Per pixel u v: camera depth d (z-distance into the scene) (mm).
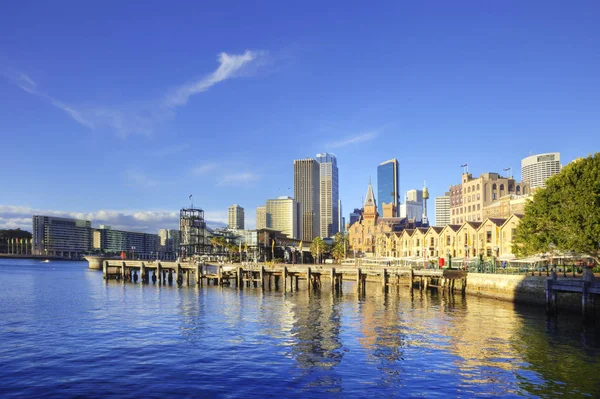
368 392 25281
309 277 87438
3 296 76375
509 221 100625
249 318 51125
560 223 57312
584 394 24766
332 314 54000
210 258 157750
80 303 66438
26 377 28266
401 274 84812
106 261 119000
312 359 32250
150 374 28766
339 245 189750
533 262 71875
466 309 58094
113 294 81438
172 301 69562
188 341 38438
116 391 25641
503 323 46656
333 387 26172
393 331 42500
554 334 40625
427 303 65375
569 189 56812
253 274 104438
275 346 36406
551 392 25109
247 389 25859
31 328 44688
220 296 78125
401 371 29219
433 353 33719
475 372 28828
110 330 43625
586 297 46844
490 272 74688
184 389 25922
